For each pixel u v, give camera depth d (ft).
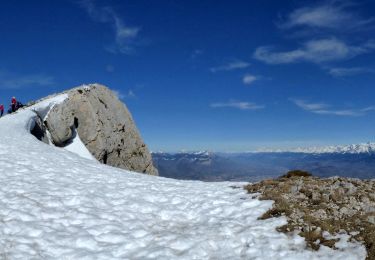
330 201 60.85
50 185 69.10
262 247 49.08
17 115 163.32
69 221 55.62
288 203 61.05
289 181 73.87
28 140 116.57
